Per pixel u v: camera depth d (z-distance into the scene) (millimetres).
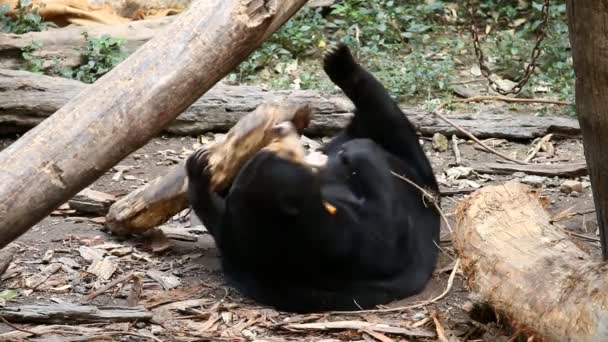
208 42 6688
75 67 15211
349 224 8398
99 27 15867
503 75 15914
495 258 7637
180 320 8273
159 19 16391
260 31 6797
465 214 8180
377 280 8609
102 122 6430
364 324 8062
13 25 16188
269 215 8109
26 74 13609
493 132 13469
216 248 9898
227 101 13500
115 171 12242
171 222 10711
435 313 8148
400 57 16422
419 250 9070
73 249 9805
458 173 12273
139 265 9516
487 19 17922
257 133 8375
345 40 16422
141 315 8102
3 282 9047
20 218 6266
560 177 12195
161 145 13227
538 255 7496
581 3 7039
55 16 16703
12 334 7672
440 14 18016
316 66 16234
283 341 7848
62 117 6438
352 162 8898
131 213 9820
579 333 6652
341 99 13422
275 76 15836
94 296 8773
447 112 14336
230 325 8148
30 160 6277
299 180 8047
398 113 9820
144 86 6547
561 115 14344
